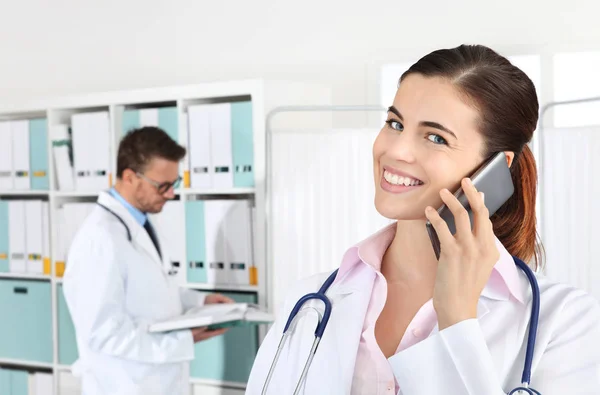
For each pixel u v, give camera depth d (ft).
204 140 10.84
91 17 13.99
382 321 3.67
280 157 10.28
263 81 10.31
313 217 10.14
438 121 3.20
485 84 3.22
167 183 9.55
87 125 11.82
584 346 3.30
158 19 13.39
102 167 11.75
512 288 3.43
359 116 11.88
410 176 3.28
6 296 12.66
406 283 3.64
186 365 9.48
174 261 11.13
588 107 10.82
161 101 11.14
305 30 12.24
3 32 14.80
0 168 12.76
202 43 13.03
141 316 9.02
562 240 9.13
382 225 9.86
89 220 9.00
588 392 3.20
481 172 3.23
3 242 12.78
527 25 10.91
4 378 12.71
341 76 12.01
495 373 3.06
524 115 3.33
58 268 12.15
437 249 3.28
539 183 9.30
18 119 13.44
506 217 3.70
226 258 10.74
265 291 10.38
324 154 10.08
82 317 8.68
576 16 10.69
